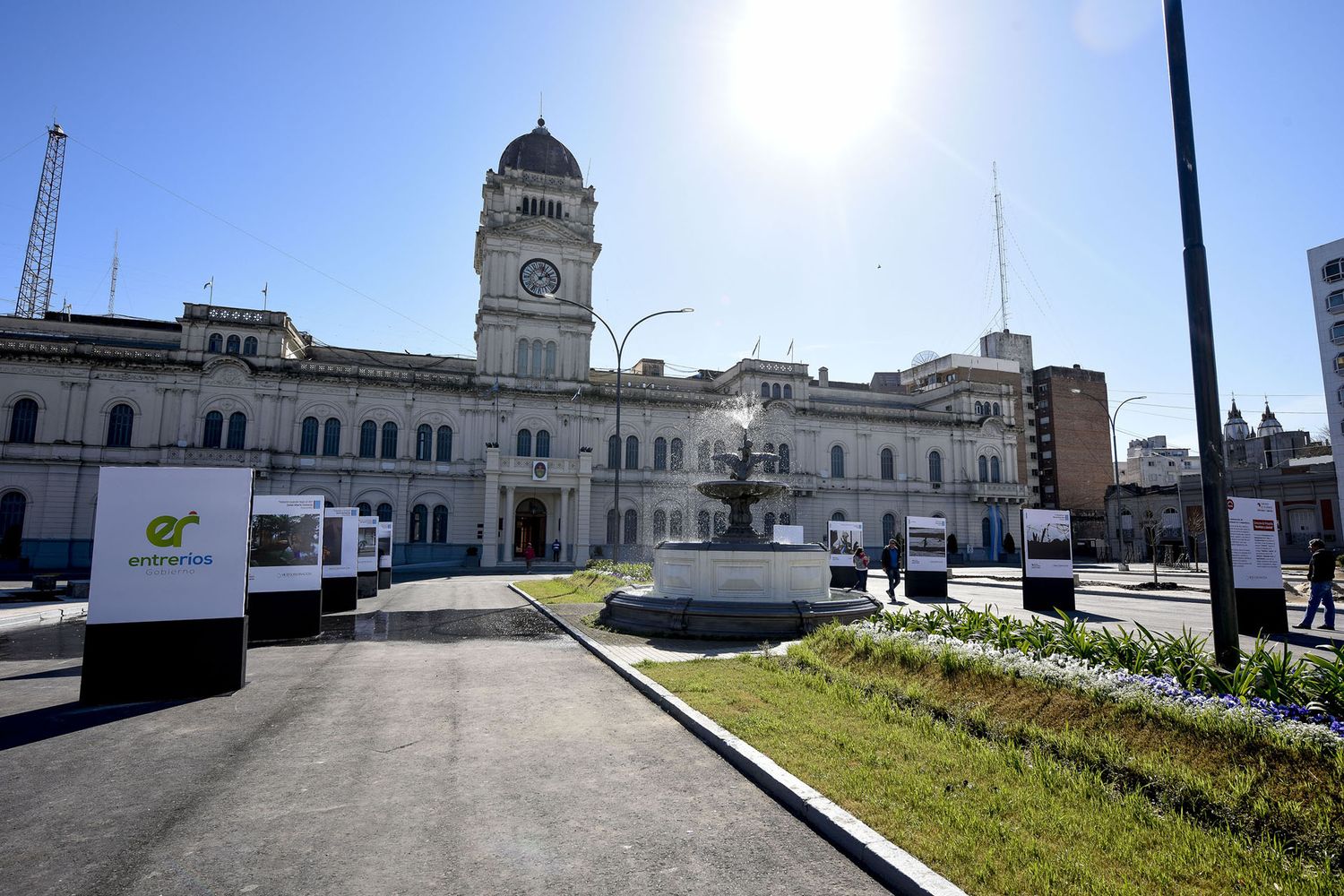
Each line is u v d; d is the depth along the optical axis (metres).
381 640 14.84
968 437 65.69
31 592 24.42
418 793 6.16
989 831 4.91
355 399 49.84
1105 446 84.56
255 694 9.81
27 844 5.14
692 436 57.53
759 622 14.30
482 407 52.28
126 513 9.88
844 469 62.16
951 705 7.91
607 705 9.19
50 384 44.53
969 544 64.31
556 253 55.84
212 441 46.91
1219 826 4.96
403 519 49.78
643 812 5.75
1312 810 4.80
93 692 9.43
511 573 42.16
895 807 5.36
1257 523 15.93
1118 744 6.18
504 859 4.91
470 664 12.09
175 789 6.24
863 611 15.50
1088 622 17.67
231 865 4.82
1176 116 9.23
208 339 47.84
